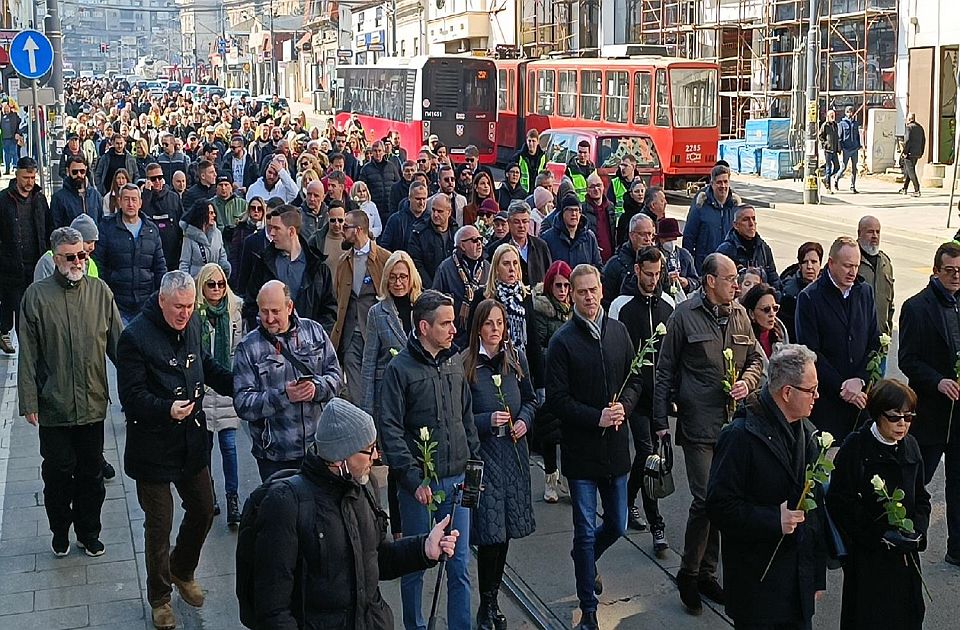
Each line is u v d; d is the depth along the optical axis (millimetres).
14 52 19891
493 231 11477
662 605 7746
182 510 9523
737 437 5875
